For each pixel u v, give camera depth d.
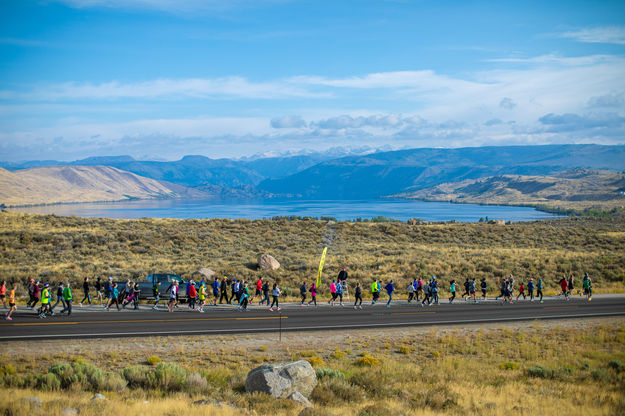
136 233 56.59
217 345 20.00
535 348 21.56
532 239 69.75
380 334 22.94
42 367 16.27
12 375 14.66
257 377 13.78
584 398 14.88
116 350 18.56
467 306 31.05
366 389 14.95
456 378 16.89
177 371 15.13
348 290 36.75
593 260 51.34
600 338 23.30
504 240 68.44
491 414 12.77
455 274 43.84
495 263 48.31
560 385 16.39
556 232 75.62
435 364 18.88
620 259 51.75
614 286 42.53
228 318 25.16
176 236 56.56
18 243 48.34
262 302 30.62
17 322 22.50
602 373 17.55
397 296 35.12
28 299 30.02
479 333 23.56
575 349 21.69
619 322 26.75
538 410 13.27
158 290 28.12
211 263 44.88
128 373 15.25
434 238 67.62
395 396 14.38
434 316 27.28
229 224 68.38
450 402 13.47
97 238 52.78
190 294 27.20
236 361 18.02
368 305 30.64
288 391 13.63
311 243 59.88
